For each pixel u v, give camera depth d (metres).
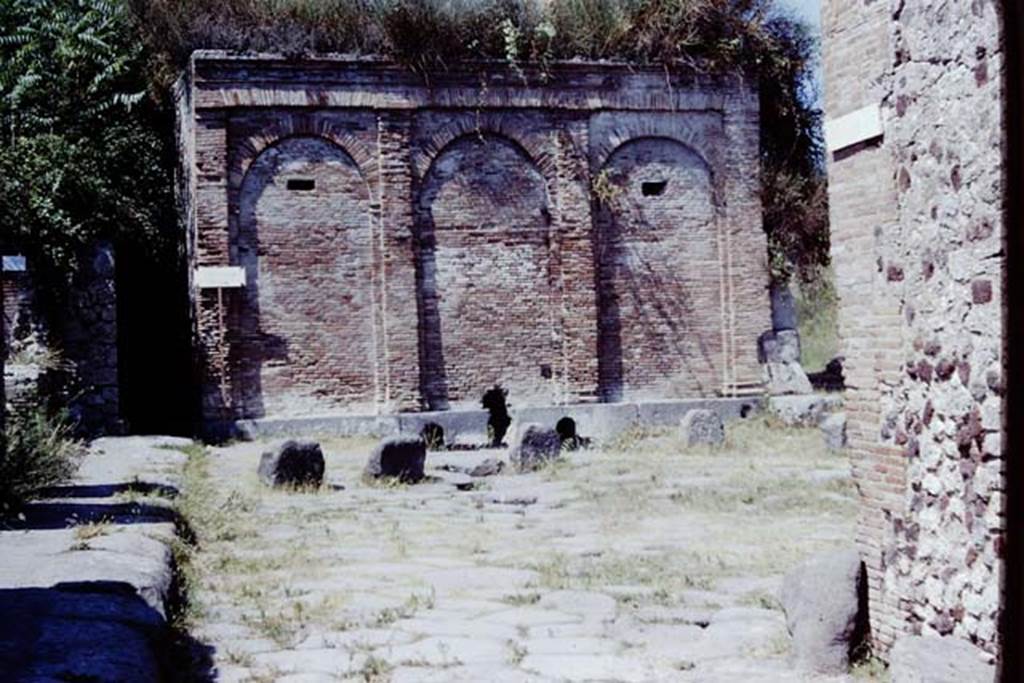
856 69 6.46
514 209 21.17
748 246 22.02
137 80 22.70
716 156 22.03
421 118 20.83
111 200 20.22
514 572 9.23
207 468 15.88
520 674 6.39
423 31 20.41
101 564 7.39
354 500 13.39
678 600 8.19
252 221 20.16
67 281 18.86
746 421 20.88
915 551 5.96
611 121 21.58
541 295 21.23
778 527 11.32
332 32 20.47
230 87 19.97
